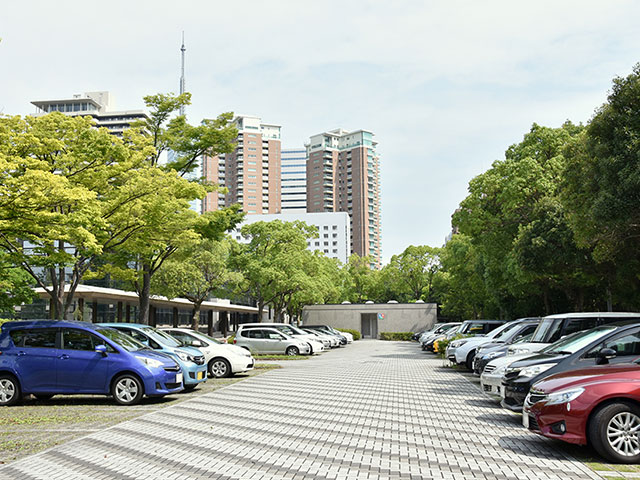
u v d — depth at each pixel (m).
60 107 122.19
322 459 6.81
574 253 22.08
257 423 9.27
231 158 165.25
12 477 6.05
